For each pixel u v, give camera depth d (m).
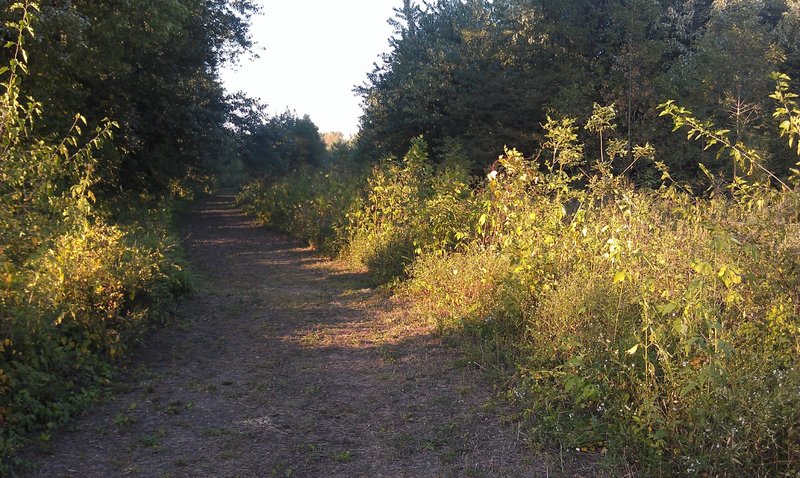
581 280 5.56
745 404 3.50
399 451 4.34
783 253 4.14
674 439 3.75
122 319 6.55
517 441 4.40
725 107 21.53
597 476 3.84
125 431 4.67
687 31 28.25
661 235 5.66
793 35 27.31
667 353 3.96
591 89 23.53
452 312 7.60
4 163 4.70
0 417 4.33
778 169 19.70
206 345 7.17
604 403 4.35
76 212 5.76
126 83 16.56
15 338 4.75
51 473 3.95
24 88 11.21
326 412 5.09
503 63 26.58
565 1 24.94
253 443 4.52
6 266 4.45
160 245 9.66
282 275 13.10
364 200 15.03
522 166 7.86
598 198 7.04
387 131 27.23
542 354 5.33
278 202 25.30
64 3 10.84
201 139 21.78
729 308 4.29
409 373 5.98
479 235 9.11
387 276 10.80
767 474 3.44
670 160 21.48
